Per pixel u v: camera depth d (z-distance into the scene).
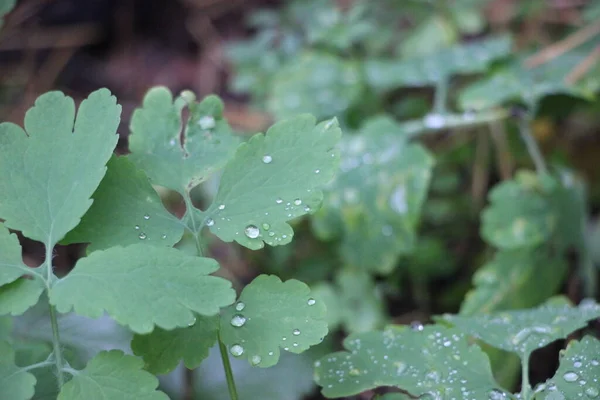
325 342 0.67
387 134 0.70
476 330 0.51
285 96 0.84
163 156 0.51
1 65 1.02
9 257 0.47
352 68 0.85
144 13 1.13
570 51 0.82
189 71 1.09
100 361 0.47
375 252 0.67
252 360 0.47
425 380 0.49
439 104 0.76
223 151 0.51
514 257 0.64
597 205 0.84
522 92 0.73
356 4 0.99
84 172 0.48
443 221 0.80
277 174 0.49
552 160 0.83
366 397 0.58
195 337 0.48
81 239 0.48
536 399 0.48
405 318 0.74
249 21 1.04
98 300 0.45
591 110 0.85
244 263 0.80
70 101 0.49
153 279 0.46
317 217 0.68
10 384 0.46
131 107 1.00
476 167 0.84
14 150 0.48
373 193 0.67
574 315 0.52
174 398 0.63
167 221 0.49
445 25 0.93
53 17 1.05
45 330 0.62
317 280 0.76
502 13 1.01
